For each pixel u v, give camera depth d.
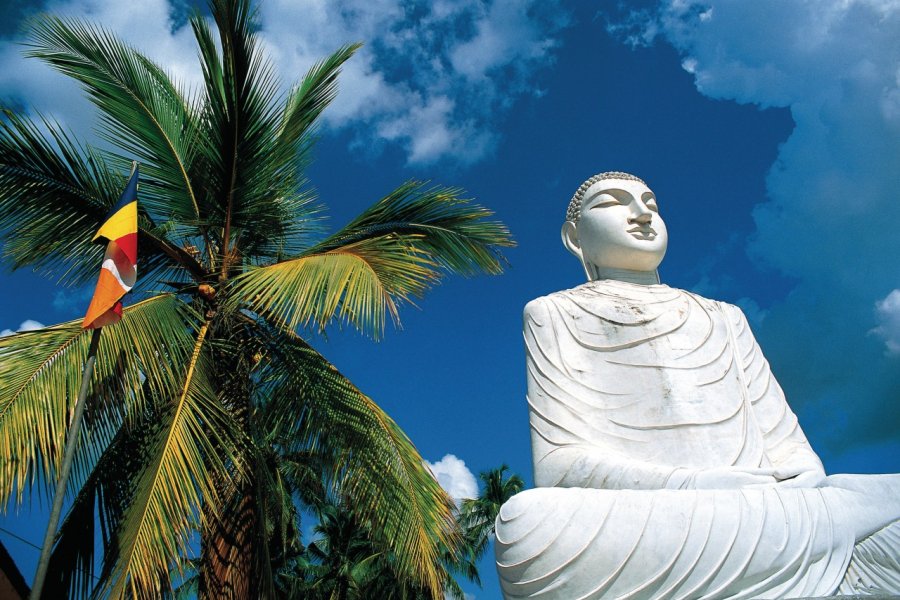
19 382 7.29
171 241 9.76
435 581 8.37
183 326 8.60
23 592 8.70
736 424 5.31
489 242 9.86
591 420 5.32
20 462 6.96
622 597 4.30
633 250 6.20
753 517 4.35
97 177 9.02
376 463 8.80
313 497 16.81
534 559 4.44
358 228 9.78
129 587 6.84
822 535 4.36
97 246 9.34
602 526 4.40
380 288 8.18
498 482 24.98
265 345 9.52
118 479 8.21
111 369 7.73
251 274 8.73
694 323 5.75
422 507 8.62
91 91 9.23
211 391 8.34
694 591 4.24
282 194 10.41
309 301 8.21
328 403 9.10
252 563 8.84
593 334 5.64
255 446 8.85
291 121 10.05
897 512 4.55
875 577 4.39
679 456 5.14
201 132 9.57
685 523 4.34
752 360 5.83
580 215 6.54
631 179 6.55
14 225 9.05
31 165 8.79
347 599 21.20
